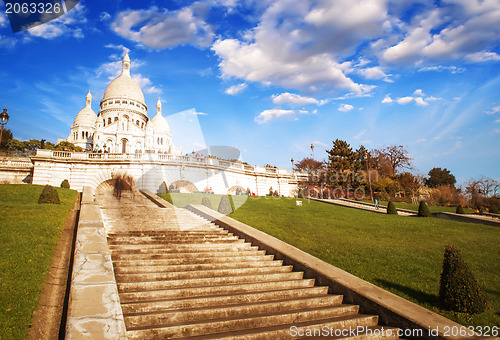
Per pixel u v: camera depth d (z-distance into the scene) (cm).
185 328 543
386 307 654
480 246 1445
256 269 870
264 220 1756
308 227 1680
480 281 967
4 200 1852
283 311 657
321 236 1480
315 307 696
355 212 2523
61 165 3234
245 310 636
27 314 605
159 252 936
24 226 1152
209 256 948
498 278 996
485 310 741
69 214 1591
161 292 667
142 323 552
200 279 757
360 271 988
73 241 1113
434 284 912
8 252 875
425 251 1298
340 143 4784
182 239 1113
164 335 526
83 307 518
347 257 1143
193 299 645
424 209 2448
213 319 595
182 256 917
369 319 652
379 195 4666
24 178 3559
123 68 8919
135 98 8362
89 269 673
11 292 666
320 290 780
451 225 2019
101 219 1130
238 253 1002
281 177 4378
